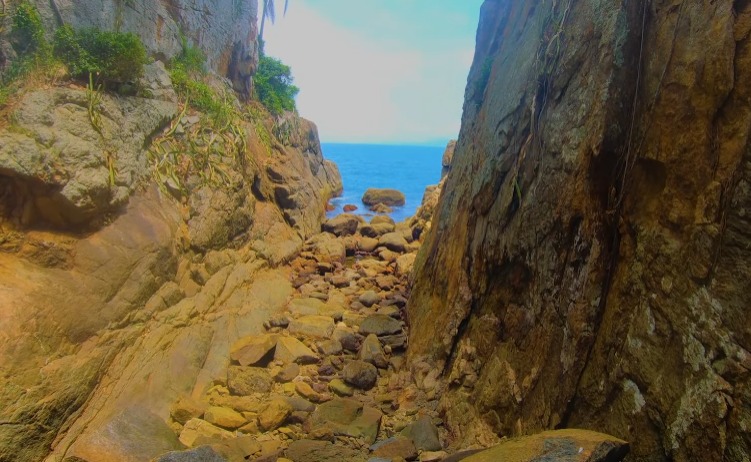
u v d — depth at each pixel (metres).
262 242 9.32
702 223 2.71
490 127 5.91
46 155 4.83
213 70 11.61
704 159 2.78
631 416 2.95
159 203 6.52
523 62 5.42
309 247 11.13
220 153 8.70
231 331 6.64
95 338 4.73
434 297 6.44
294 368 6.00
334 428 4.71
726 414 2.37
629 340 3.09
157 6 8.91
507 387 4.23
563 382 3.59
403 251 12.21
